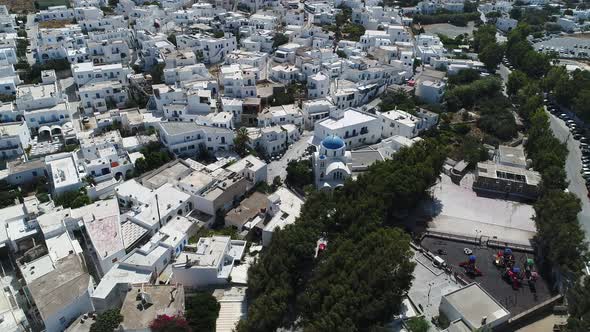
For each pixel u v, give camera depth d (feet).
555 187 461.78
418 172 431.84
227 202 451.12
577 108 635.25
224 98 637.71
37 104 583.58
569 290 336.70
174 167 495.82
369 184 416.46
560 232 367.25
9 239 383.45
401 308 330.95
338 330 286.87
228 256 377.50
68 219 395.96
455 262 384.88
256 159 507.30
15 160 508.53
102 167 479.41
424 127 605.73
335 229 393.29
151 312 299.17
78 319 304.09
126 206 445.78
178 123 552.82
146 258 354.74
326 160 469.98
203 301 327.88
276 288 324.19
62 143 545.03
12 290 345.31
